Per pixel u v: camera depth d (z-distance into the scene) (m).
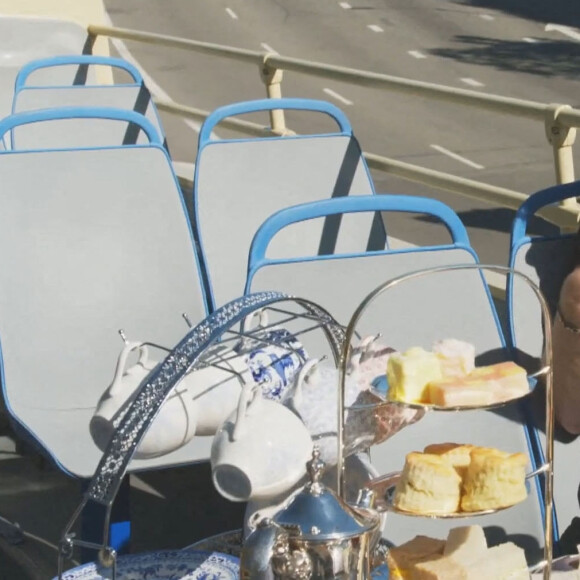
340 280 2.78
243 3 31.44
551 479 1.94
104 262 3.63
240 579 1.71
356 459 2.03
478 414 2.67
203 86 21.34
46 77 6.73
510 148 15.49
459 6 30.62
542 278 2.82
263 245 2.79
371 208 2.86
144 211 3.71
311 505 1.66
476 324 2.79
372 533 1.76
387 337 2.74
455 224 2.88
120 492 2.95
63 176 3.64
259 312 2.09
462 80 22.08
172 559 2.13
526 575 1.82
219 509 3.93
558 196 2.89
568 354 2.56
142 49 24.92
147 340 3.62
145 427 1.64
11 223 3.57
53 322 3.54
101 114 4.25
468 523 2.62
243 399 1.80
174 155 14.70
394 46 25.84
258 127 6.24
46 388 3.47
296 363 2.06
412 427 2.63
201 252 4.02
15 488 4.02
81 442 3.22
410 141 16.33
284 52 25.34
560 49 24.92
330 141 4.28
